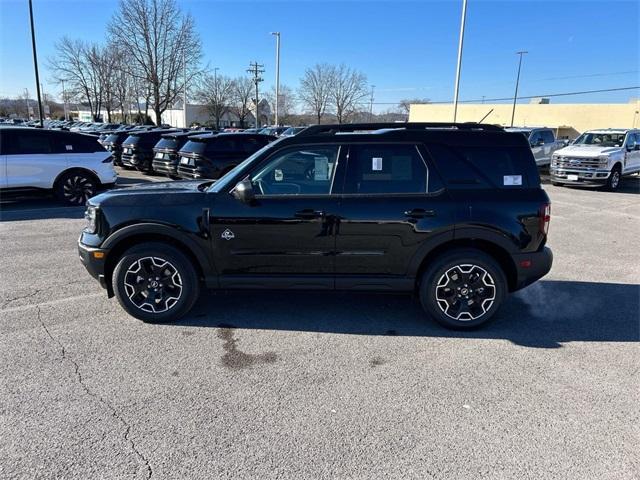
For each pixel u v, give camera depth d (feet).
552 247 24.91
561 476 8.13
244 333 13.82
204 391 10.66
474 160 13.83
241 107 245.65
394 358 12.41
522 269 13.91
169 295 14.32
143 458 8.43
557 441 9.08
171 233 13.74
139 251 13.96
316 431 9.28
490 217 13.55
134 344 12.95
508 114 194.08
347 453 8.65
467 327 14.16
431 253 14.15
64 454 8.49
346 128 15.07
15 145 32.60
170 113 262.47
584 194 47.88
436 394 10.68
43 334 13.47
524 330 14.33
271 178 13.94
